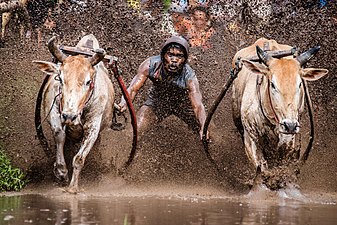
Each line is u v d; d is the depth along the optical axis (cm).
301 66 1209
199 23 1725
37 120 1298
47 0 1706
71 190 1195
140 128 1414
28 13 1692
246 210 998
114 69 1245
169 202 1077
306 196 1218
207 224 863
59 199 1096
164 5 1731
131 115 1291
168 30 1723
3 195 1155
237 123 1381
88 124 1241
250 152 1244
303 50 1555
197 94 1402
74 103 1147
